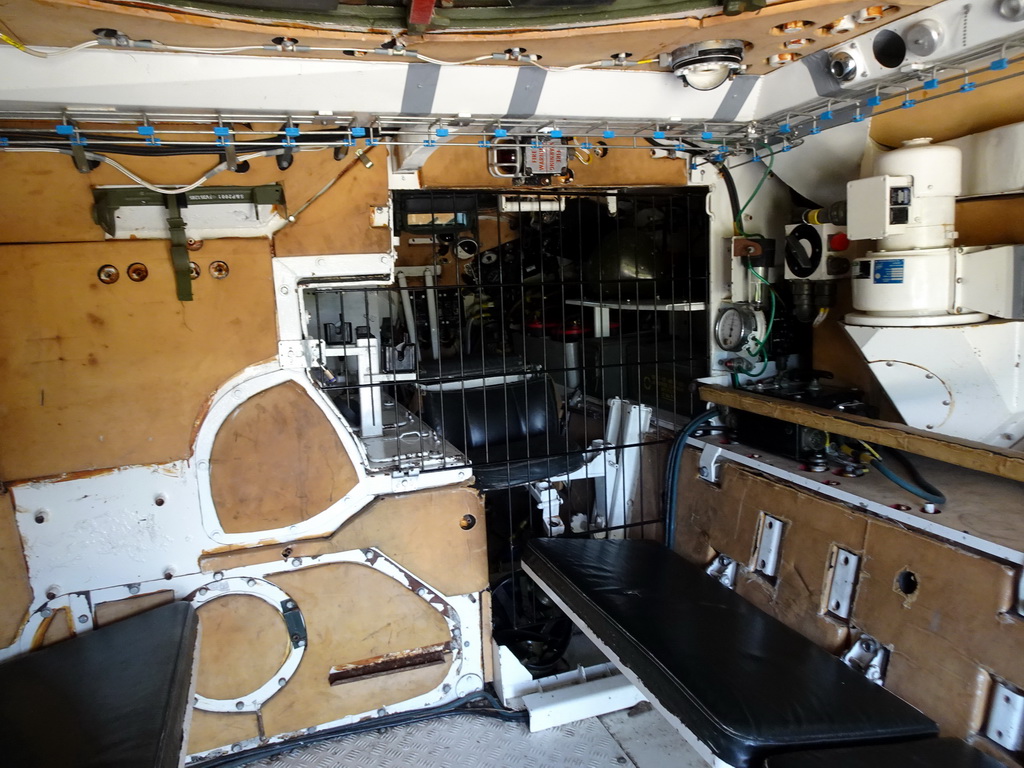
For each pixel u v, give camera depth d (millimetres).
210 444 2164
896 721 1672
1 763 1441
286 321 2178
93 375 2047
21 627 2086
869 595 1938
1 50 1540
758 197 2801
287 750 2379
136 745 1479
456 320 3475
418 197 2373
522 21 1496
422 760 2322
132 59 1631
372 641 2400
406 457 2449
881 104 2223
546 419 3025
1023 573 1578
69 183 1952
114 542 2135
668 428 2961
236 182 2062
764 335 2680
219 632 2250
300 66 1723
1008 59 1708
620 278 2803
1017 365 1953
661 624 2057
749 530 2400
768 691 1731
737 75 2072
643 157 2613
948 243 1991
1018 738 1554
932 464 2320
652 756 2311
